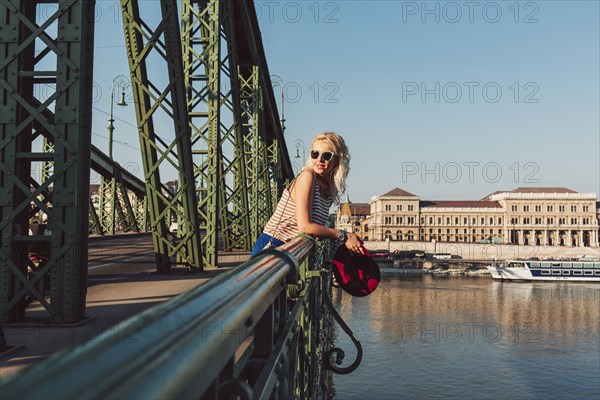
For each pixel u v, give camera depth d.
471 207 131.38
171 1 7.73
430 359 32.81
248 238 16.89
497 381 28.44
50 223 4.28
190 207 8.45
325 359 3.99
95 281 7.65
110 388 0.44
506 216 129.38
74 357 0.46
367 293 3.14
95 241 28.08
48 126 4.25
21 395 0.37
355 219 151.88
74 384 0.41
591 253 111.25
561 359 33.38
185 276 8.27
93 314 4.82
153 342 0.58
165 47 7.84
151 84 7.95
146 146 8.18
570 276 79.88
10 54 4.26
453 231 130.88
